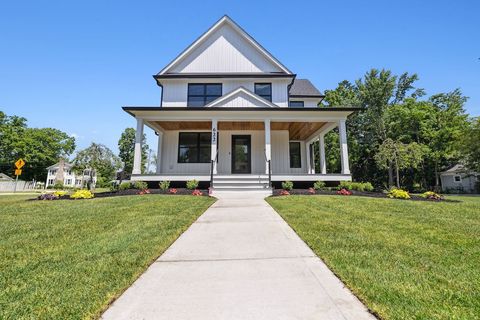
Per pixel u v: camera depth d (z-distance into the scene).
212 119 11.54
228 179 11.41
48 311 1.93
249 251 3.38
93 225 4.81
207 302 2.06
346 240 3.76
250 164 14.07
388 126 27.36
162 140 14.14
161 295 2.19
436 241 3.76
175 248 3.52
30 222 5.12
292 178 11.40
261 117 11.59
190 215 5.66
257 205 7.27
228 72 15.22
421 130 25.91
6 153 43.19
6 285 2.37
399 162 19.81
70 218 5.47
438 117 26.69
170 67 15.09
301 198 8.40
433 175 27.69
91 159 19.47
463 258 3.04
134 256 3.12
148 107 11.15
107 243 3.66
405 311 1.89
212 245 3.64
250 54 15.41
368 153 28.72
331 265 2.79
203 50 15.42
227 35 15.57
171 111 11.45
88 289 2.28
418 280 2.43
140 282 2.45
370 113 27.45
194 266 2.86
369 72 27.81
